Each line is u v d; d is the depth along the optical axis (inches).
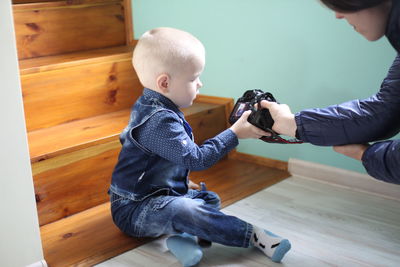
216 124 81.6
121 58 79.0
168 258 51.2
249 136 52.1
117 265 50.1
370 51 63.7
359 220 58.7
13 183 45.7
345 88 67.5
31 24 77.4
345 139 43.4
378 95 43.0
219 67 82.3
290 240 54.0
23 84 67.7
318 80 70.0
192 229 50.4
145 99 52.9
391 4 36.3
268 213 61.1
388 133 43.2
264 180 72.1
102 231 57.8
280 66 73.8
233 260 50.1
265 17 73.5
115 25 90.1
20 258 47.4
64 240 55.6
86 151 63.1
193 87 52.4
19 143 45.3
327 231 55.9
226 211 61.9
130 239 55.6
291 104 74.1
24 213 46.9
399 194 64.2
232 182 71.7
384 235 54.7
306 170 73.1
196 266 48.9
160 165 53.3
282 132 46.8
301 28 69.9
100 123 72.8
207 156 51.0
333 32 66.7
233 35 78.5
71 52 83.4
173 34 51.3
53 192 60.6
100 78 76.8
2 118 43.9
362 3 35.8
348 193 67.2
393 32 37.1
